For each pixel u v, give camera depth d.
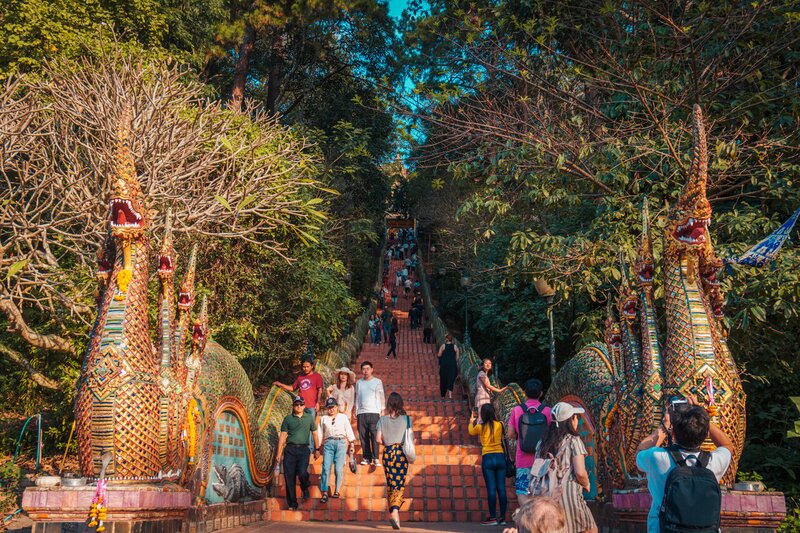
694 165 5.61
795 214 6.88
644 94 10.34
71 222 12.49
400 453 8.66
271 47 28.73
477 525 9.25
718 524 3.65
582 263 10.00
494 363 23.03
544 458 4.92
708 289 5.92
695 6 10.62
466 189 28.70
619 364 7.01
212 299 14.26
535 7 11.38
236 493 8.70
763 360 9.81
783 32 9.94
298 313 16.50
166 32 18.97
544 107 11.56
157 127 10.98
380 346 28.05
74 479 5.24
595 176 10.49
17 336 13.34
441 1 12.30
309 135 21.95
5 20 15.00
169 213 6.62
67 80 11.89
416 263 46.59
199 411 7.26
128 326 5.69
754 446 9.77
